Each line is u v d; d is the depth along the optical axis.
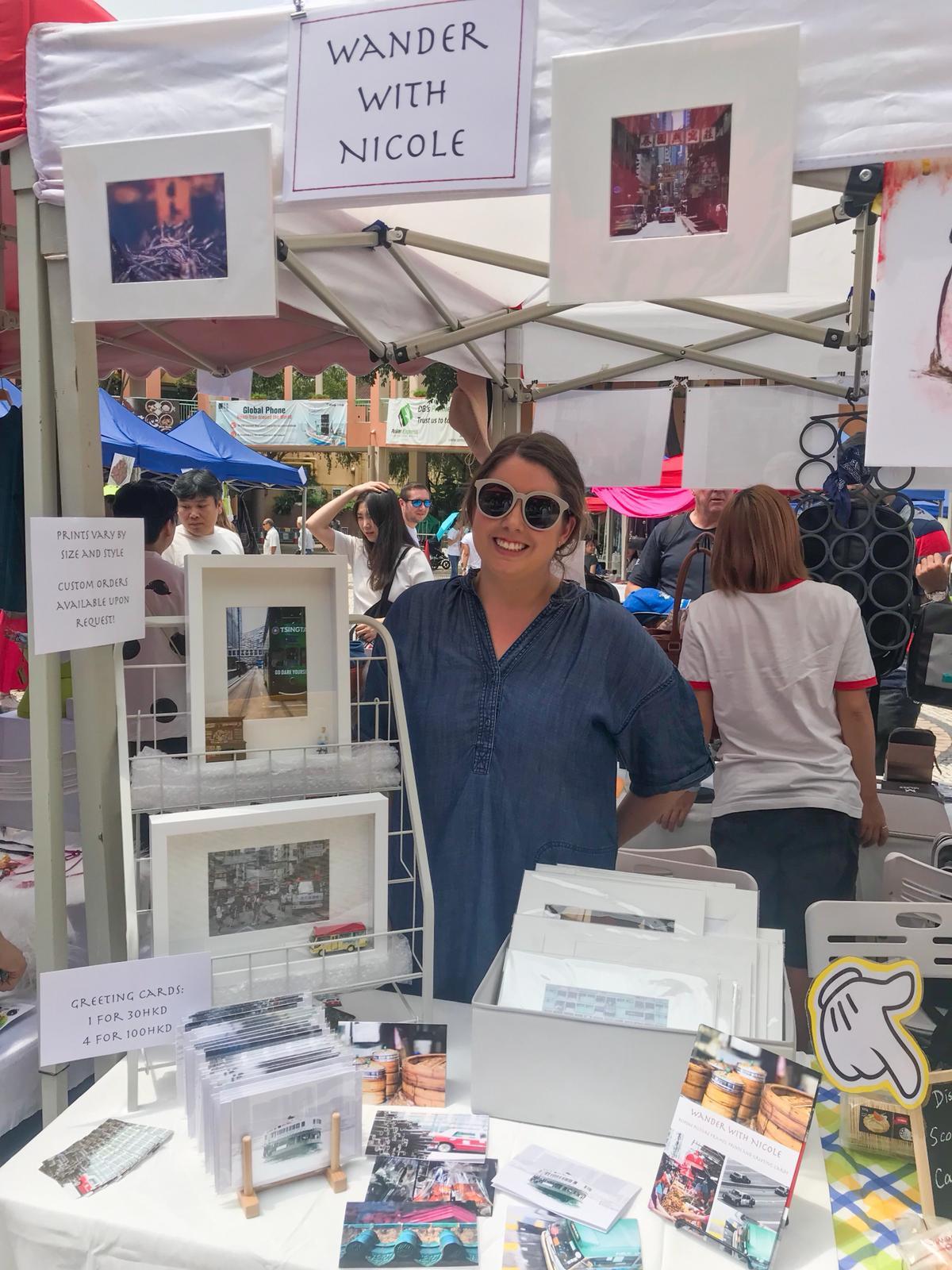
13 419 2.02
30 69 1.39
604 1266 0.95
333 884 1.39
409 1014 1.48
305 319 2.90
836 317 3.16
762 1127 1.02
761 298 3.24
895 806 2.61
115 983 1.24
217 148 1.29
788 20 1.09
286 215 1.96
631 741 1.66
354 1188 1.08
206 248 1.32
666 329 3.36
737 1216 0.99
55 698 1.53
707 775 1.70
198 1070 1.12
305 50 1.26
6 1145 1.74
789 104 1.08
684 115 1.12
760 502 2.30
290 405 18.84
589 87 1.14
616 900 1.30
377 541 4.12
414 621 1.66
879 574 2.82
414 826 1.42
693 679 2.41
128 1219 1.03
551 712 1.54
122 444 6.29
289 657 1.42
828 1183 1.13
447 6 1.20
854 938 1.49
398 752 1.51
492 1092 1.21
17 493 2.03
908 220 1.10
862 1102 1.18
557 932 1.27
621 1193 1.05
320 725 1.43
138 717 1.39
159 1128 1.20
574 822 1.55
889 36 1.07
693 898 1.30
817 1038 1.14
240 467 7.41
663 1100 1.15
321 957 1.36
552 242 1.17
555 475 1.55
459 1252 0.97
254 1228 1.02
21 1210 1.06
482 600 1.66
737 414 3.44
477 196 1.22
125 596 1.41
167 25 1.32
